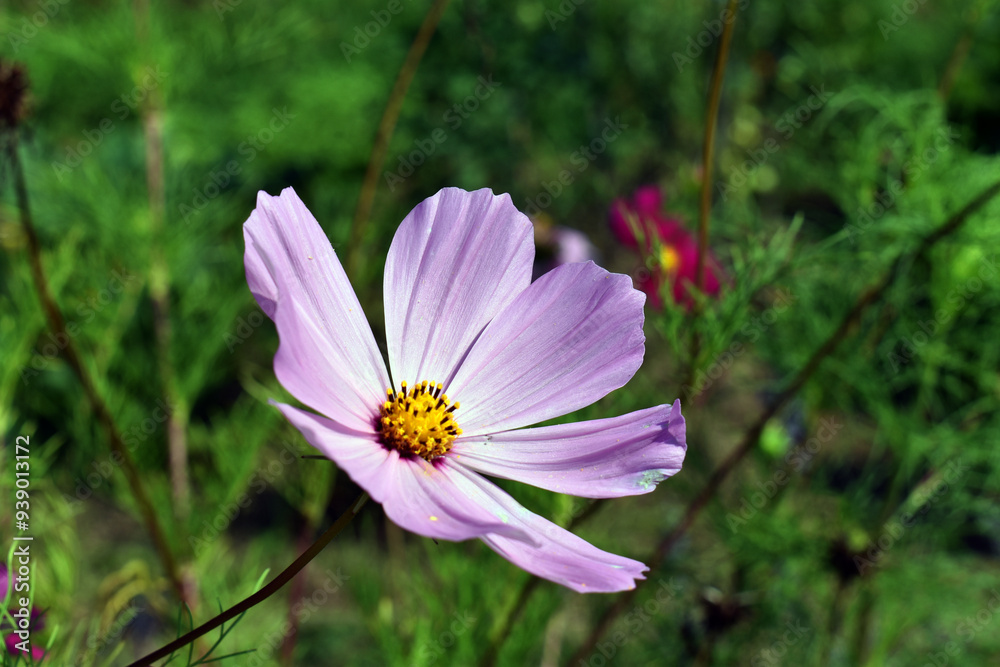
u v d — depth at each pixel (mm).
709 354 337
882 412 393
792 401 417
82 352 393
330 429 257
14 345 355
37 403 421
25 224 333
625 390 372
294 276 260
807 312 399
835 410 423
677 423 262
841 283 402
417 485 261
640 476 262
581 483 266
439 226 283
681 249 380
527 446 275
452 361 283
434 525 242
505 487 358
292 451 401
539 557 248
